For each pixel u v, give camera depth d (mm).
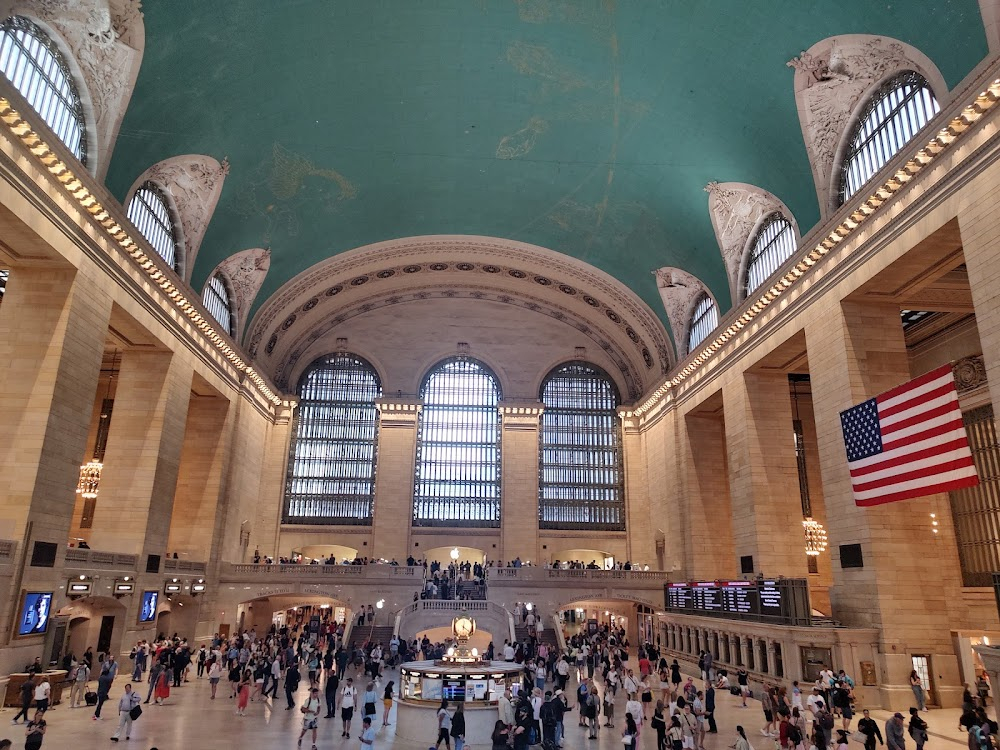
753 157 24453
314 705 14094
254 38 21484
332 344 42750
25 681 16844
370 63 24109
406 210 34094
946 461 15500
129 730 14984
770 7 19656
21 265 19641
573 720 17375
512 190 32188
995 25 15094
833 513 21203
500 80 25234
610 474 42406
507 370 43250
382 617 32031
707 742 14680
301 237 33031
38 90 18359
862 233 20375
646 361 40562
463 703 15195
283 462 40281
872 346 21156
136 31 19156
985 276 15617
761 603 21688
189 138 23312
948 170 16859
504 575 33281
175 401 26906
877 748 14039
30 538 17906
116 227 21062
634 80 24172
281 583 32312
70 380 19609
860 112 21109
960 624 23906
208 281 30312
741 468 27734
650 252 33281
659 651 29984
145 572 24703
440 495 41406
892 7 17344
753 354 27250
